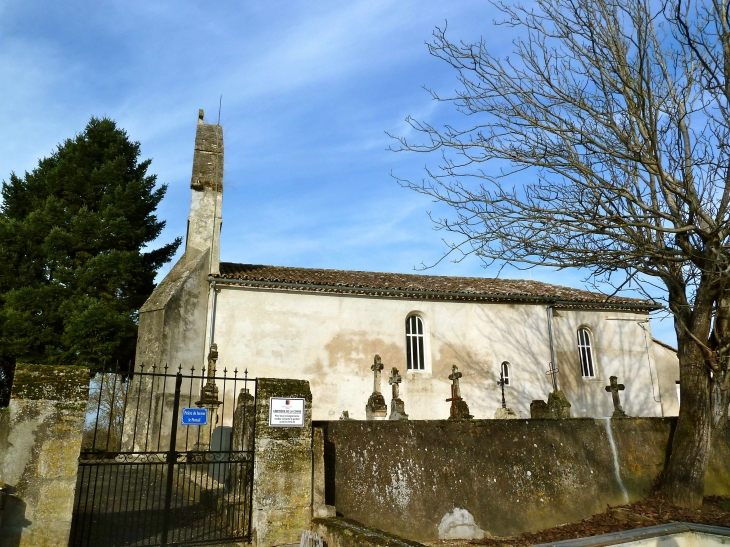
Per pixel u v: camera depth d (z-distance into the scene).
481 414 21.14
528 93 11.83
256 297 19.42
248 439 9.48
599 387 23.41
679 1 9.05
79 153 29.17
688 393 12.41
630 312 25.02
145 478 12.89
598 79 11.90
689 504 11.91
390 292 20.97
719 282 11.52
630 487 12.80
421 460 10.64
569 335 23.83
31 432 7.06
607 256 11.37
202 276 19.16
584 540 8.55
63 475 7.10
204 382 17.91
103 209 27.61
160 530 8.41
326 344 19.81
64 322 23.67
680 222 11.33
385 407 15.30
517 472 11.58
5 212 28.56
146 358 17.42
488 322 22.47
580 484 12.22
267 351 18.98
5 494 6.70
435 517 10.27
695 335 12.20
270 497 8.31
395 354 20.67
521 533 10.87
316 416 18.98
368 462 10.10
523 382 22.20
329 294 20.39
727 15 10.20
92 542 7.63
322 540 7.75
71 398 7.33
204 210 20.45
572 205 11.61
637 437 13.59
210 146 21.91
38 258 26.22
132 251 26.05
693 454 12.10
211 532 8.40
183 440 16.39
